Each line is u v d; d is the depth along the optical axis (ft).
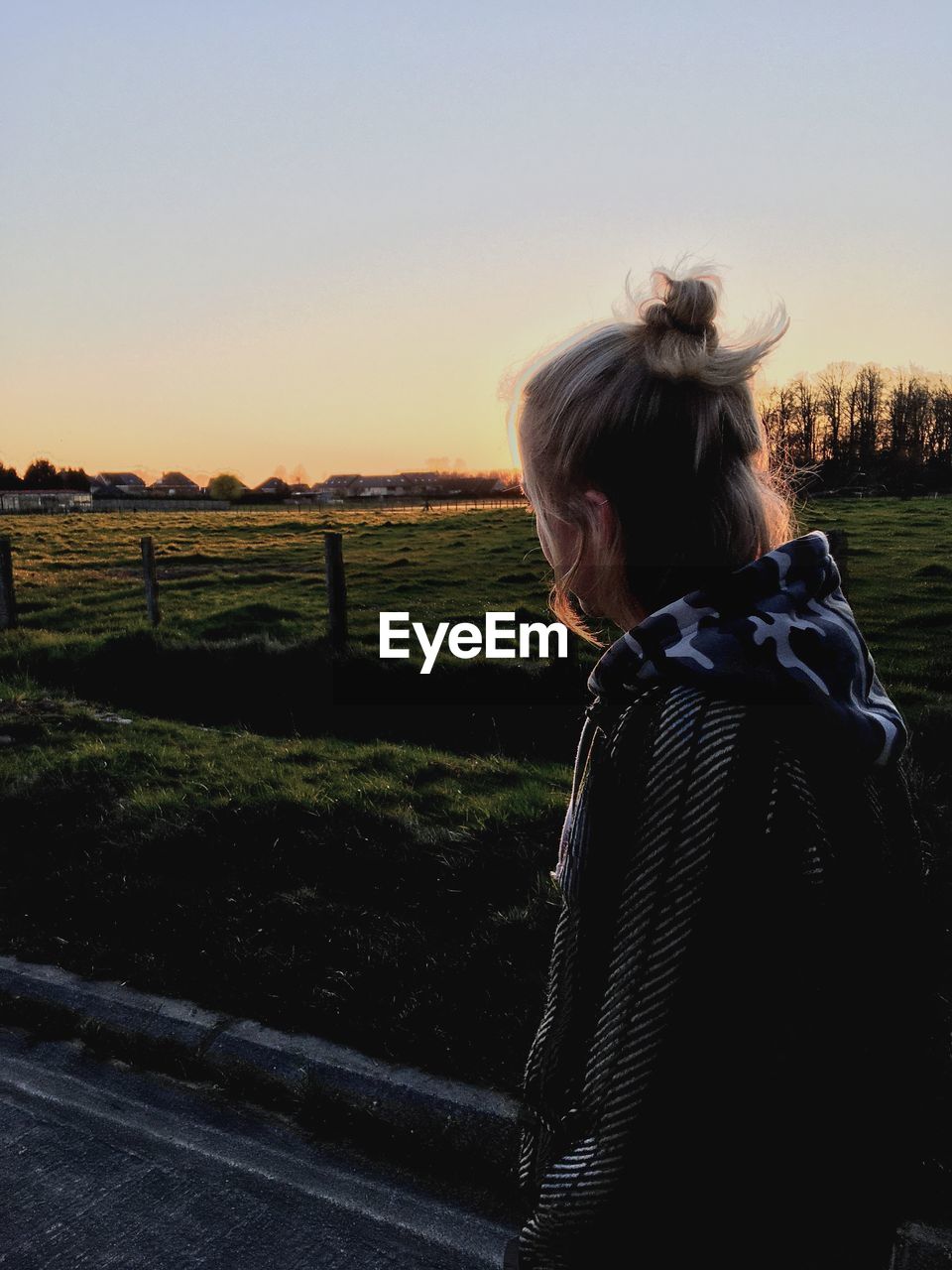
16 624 44.50
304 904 13.69
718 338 2.77
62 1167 9.09
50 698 29.60
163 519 155.94
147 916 13.61
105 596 61.46
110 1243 8.14
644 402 2.71
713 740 2.46
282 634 43.88
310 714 28.19
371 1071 10.06
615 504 2.79
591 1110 2.48
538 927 12.56
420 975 11.72
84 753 21.85
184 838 15.99
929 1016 2.67
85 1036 11.10
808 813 2.41
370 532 105.09
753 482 2.78
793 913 2.33
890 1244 2.50
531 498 3.05
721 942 2.32
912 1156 2.57
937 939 2.75
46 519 168.96
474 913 13.33
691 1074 2.29
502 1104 9.42
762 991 2.31
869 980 2.41
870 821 2.57
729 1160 2.27
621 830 2.62
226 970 12.05
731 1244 2.30
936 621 40.63
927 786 16.08
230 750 22.63
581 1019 2.77
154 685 32.17
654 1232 2.32
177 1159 9.15
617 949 2.49
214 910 13.62
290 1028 10.89
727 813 2.38
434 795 18.30
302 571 70.28
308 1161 9.07
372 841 15.66
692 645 2.59
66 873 15.06
